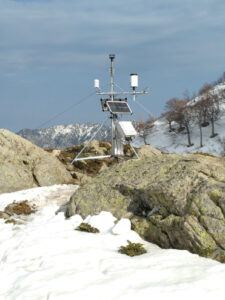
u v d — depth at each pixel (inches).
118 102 987.9
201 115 5541.3
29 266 389.1
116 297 308.0
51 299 310.5
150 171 541.6
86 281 342.0
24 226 553.6
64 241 452.8
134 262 387.2
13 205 674.2
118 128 968.3
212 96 6240.2
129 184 529.7
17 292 329.1
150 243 466.3
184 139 5546.3
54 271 367.9
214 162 506.3
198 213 424.2
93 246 442.6
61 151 1428.4
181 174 490.0
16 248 443.5
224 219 409.7
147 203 499.8
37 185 868.0
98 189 569.6
